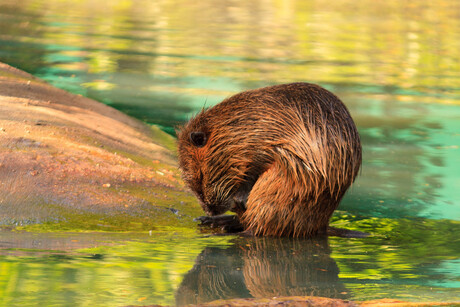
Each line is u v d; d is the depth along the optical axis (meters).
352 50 36.50
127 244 9.84
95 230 10.48
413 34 43.47
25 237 9.81
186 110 20.53
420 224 12.02
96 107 18.06
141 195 12.37
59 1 55.31
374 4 61.75
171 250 9.75
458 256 10.00
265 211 11.09
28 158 12.21
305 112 10.99
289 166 10.91
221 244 10.40
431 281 8.59
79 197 11.52
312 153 10.74
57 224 10.55
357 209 12.98
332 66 31.14
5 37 34.12
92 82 24.38
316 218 11.07
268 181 11.15
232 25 45.16
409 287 8.31
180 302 7.38
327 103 11.16
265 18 50.03
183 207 12.37
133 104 21.11
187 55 32.12
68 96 18.12
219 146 11.64
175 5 57.03
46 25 40.25
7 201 10.90
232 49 34.78
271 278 8.62
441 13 55.88
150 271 8.52
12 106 14.98
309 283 8.41
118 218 11.14
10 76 18.02
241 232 11.26
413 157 17.12
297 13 53.88
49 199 11.23
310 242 10.79
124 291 7.65
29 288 7.60
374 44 38.91
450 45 39.28
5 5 50.06
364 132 19.58
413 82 28.00
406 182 14.94
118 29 40.41
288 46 36.78
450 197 13.77
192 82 25.38
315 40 39.47
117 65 28.36
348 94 24.98
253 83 25.50
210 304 7.42
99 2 56.22
